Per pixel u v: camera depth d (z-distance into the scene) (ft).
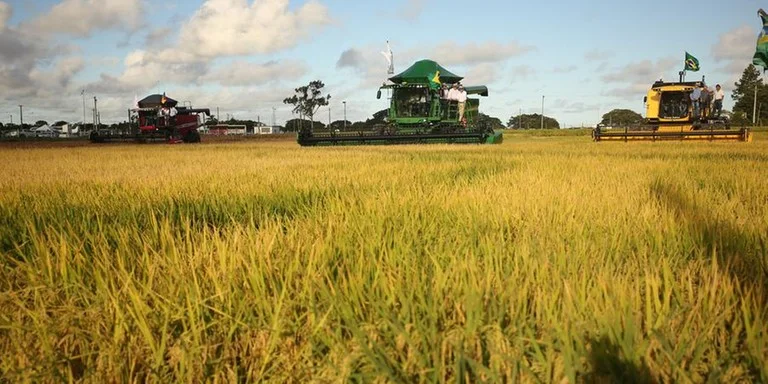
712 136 86.48
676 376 6.02
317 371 6.54
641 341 6.53
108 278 9.11
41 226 14.98
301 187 22.82
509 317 7.60
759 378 6.02
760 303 7.23
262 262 9.25
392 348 6.84
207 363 6.71
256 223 16.19
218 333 7.44
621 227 13.32
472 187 22.63
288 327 7.40
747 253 10.96
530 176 26.89
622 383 5.85
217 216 17.25
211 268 9.18
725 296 7.74
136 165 42.57
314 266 9.51
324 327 7.30
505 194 19.03
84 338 7.33
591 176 27.07
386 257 10.24
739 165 33.73
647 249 11.51
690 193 19.51
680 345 6.44
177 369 6.71
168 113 133.39
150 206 17.38
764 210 15.78
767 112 393.50
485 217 14.89
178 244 11.73
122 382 6.58
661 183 23.52
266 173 31.04
